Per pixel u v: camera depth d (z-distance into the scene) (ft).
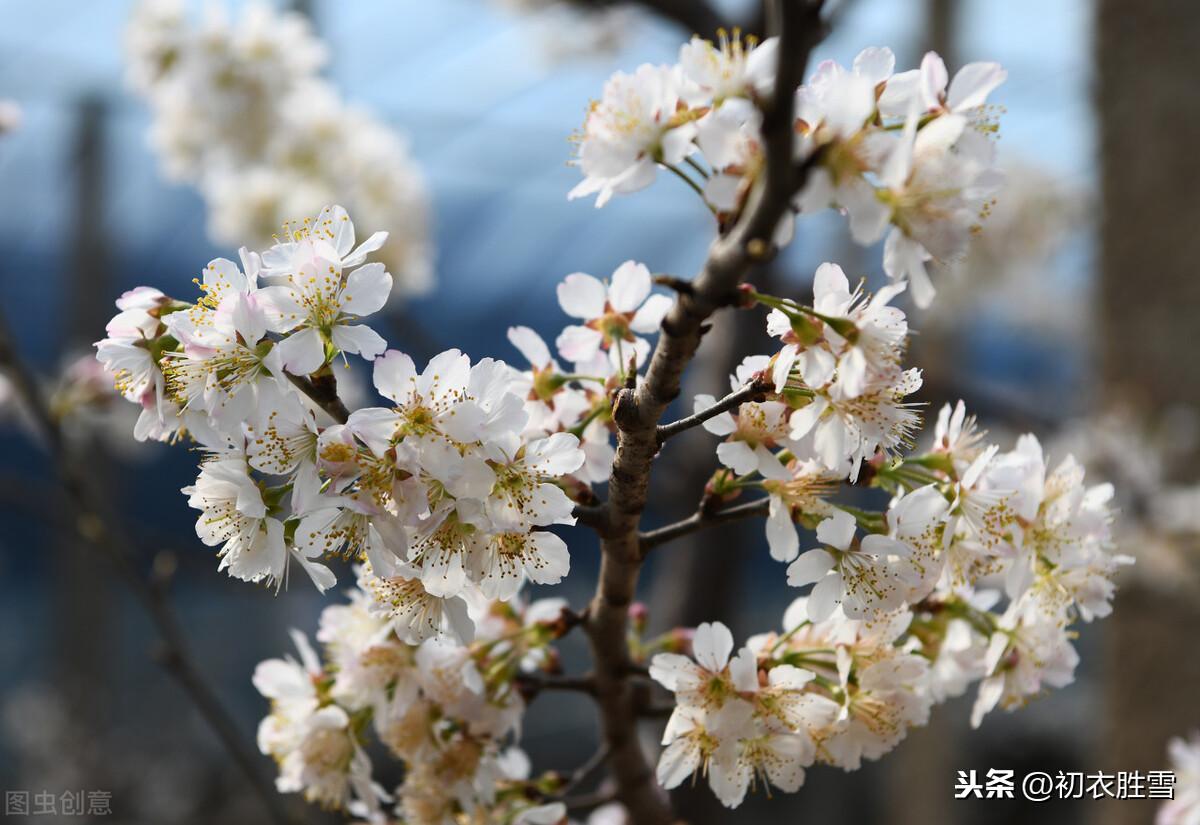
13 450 10.55
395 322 3.95
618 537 1.85
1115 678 3.68
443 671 1.94
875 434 1.82
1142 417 3.73
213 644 10.73
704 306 1.70
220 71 3.97
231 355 1.79
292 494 1.79
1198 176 3.77
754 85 1.74
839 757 1.91
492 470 1.78
